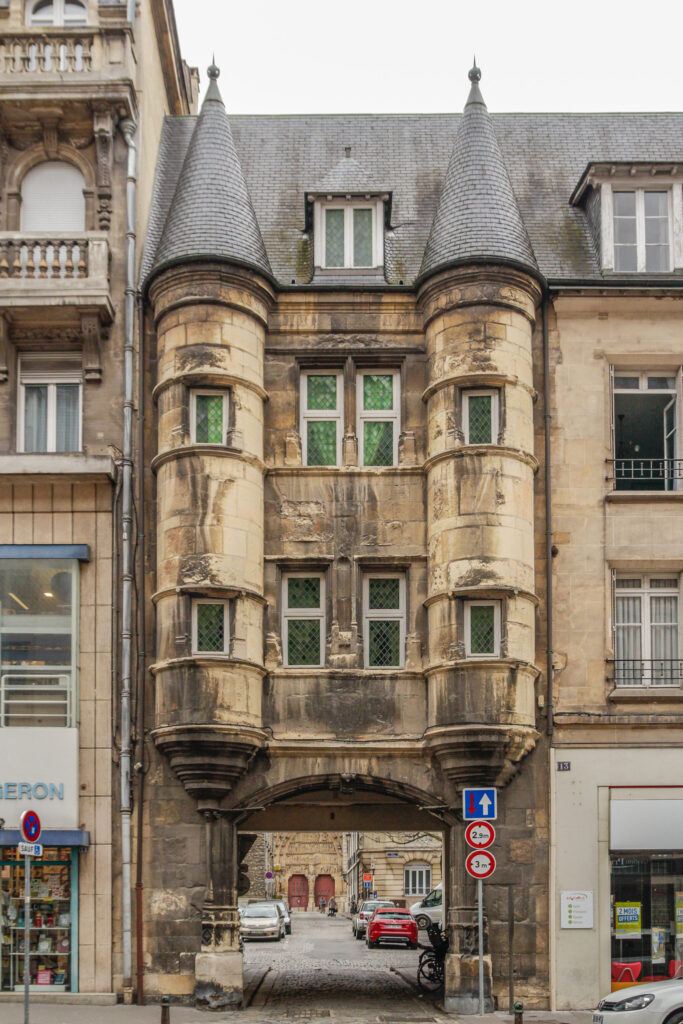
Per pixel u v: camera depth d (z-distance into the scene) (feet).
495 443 65.77
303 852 290.76
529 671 63.98
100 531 66.08
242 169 75.51
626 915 63.62
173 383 65.92
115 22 70.64
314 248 71.46
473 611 64.59
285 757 64.69
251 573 64.75
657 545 67.62
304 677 65.51
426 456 67.82
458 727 62.44
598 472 68.33
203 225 67.00
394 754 64.69
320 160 79.30
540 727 65.46
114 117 69.82
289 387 68.80
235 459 65.16
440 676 63.77
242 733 62.59
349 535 67.05
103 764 63.77
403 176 78.33
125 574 65.41
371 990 72.74
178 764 62.69
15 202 69.92
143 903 62.80
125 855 62.44
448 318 66.69
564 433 68.64
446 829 71.67
